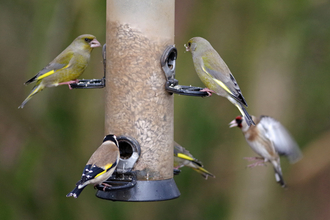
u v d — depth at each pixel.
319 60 15.14
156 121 8.33
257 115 14.01
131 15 8.35
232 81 9.27
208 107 14.09
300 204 15.60
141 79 8.34
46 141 13.73
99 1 13.57
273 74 14.02
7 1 14.24
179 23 14.46
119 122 8.39
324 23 14.52
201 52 9.60
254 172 14.07
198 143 13.80
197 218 14.04
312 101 15.32
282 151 10.95
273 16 14.15
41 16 13.51
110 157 7.67
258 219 13.96
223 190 14.15
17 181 13.52
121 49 8.39
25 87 13.96
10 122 13.96
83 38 10.26
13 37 14.22
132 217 13.94
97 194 8.11
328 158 15.40
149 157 8.23
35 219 13.36
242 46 14.17
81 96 13.70
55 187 13.59
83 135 13.65
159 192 8.08
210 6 14.41
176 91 8.30
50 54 13.36
